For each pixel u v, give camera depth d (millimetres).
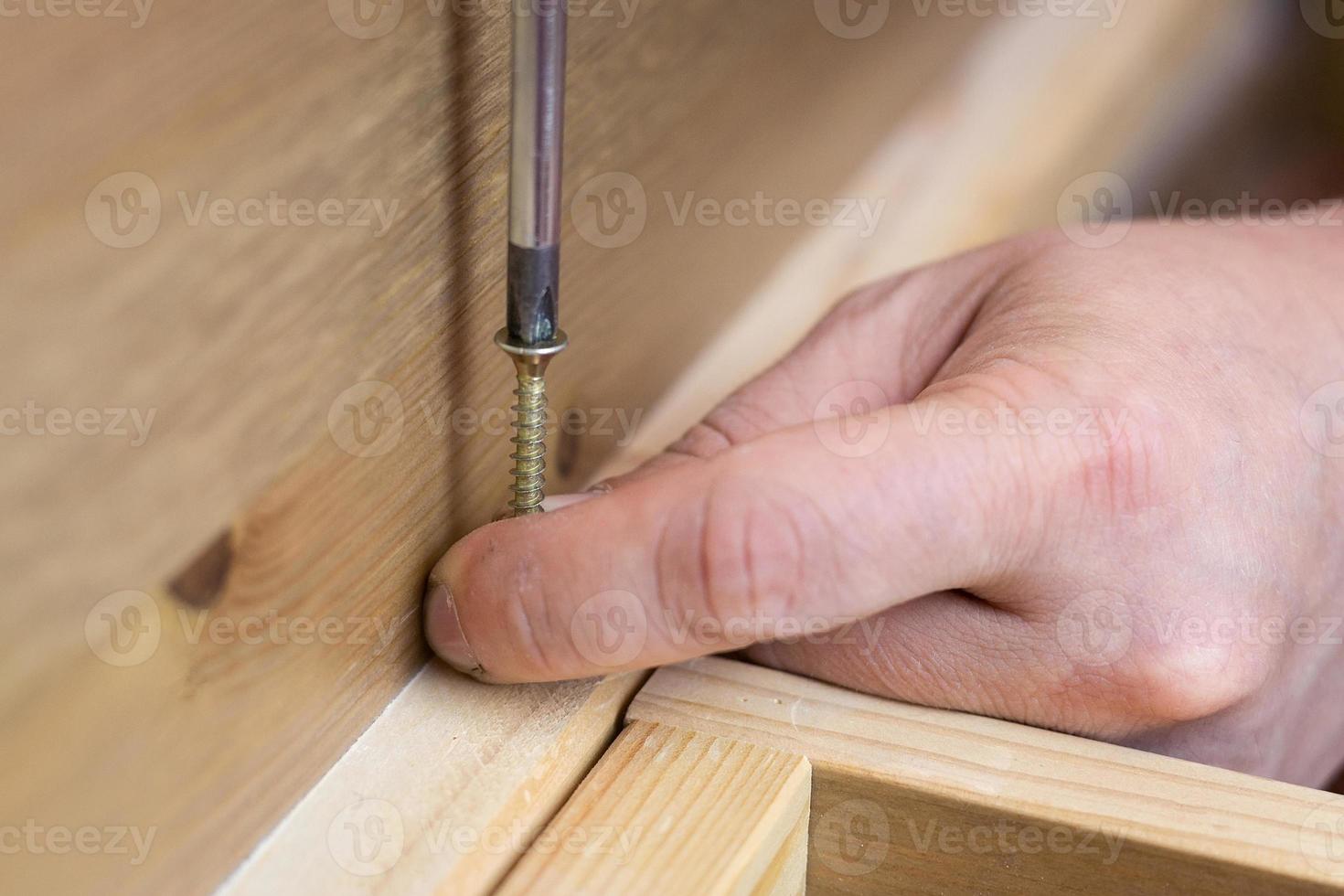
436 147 303
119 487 273
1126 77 526
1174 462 321
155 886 287
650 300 384
